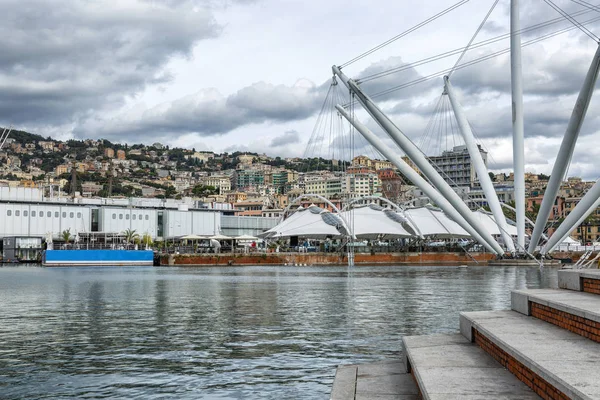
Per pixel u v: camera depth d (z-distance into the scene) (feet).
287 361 51.98
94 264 375.45
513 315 41.60
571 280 44.11
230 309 100.99
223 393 40.78
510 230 395.96
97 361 52.60
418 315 88.17
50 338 67.05
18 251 418.10
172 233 481.46
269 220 538.47
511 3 285.43
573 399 20.70
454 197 255.09
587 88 180.65
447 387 26.89
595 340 29.66
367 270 293.64
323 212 397.39
